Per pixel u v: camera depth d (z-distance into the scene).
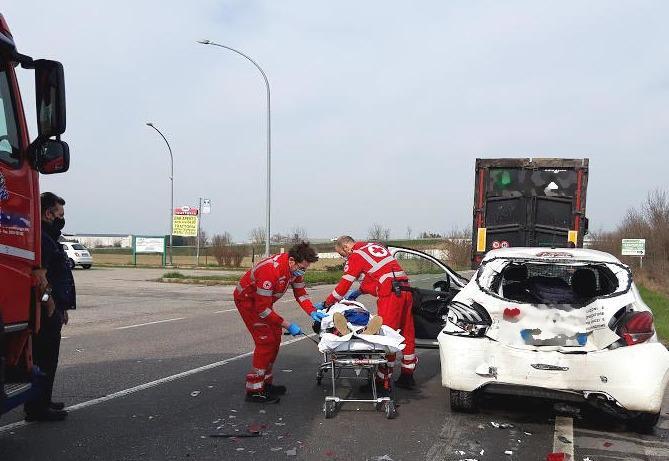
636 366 4.88
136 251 42.38
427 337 7.70
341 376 7.10
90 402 5.96
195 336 10.59
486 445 4.86
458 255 20.30
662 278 34.84
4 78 3.95
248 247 44.25
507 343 5.29
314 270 35.19
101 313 14.39
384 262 6.61
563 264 5.95
